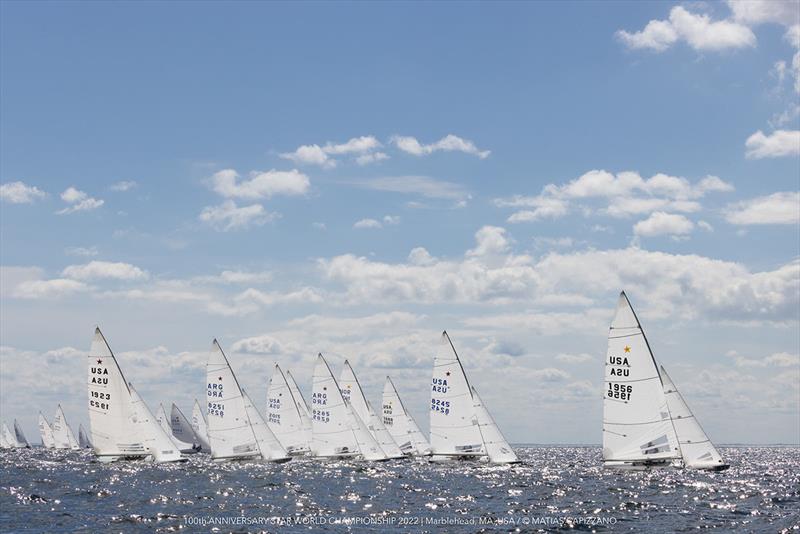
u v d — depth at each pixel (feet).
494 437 300.81
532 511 182.70
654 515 174.40
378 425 386.11
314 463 382.83
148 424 300.61
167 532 151.84
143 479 277.64
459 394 298.76
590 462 496.64
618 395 226.38
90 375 290.76
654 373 223.71
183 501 206.08
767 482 271.49
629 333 225.15
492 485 258.78
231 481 271.90
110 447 290.35
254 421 326.44
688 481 266.98
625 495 219.00
